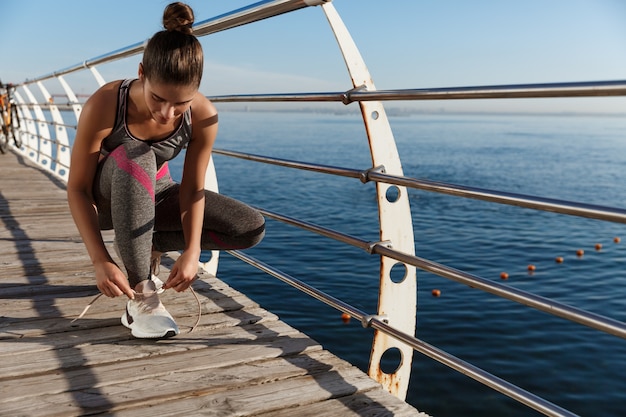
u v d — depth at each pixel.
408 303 1.75
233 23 2.21
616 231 18.56
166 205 1.97
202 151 1.86
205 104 1.83
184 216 1.87
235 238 1.99
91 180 1.81
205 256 9.19
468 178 36.84
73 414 1.47
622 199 28.64
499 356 7.25
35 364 1.74
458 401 5.54
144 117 1.72
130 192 1.73
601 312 10.14
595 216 1.10
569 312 1.16
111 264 1.74
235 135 91.62
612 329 1.09
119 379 1.66
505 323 8.49
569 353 7.35
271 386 1.66
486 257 14.59
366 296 10.06
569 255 14.86
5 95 9.81
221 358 1.82
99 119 1.70
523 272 13.05
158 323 1.91
